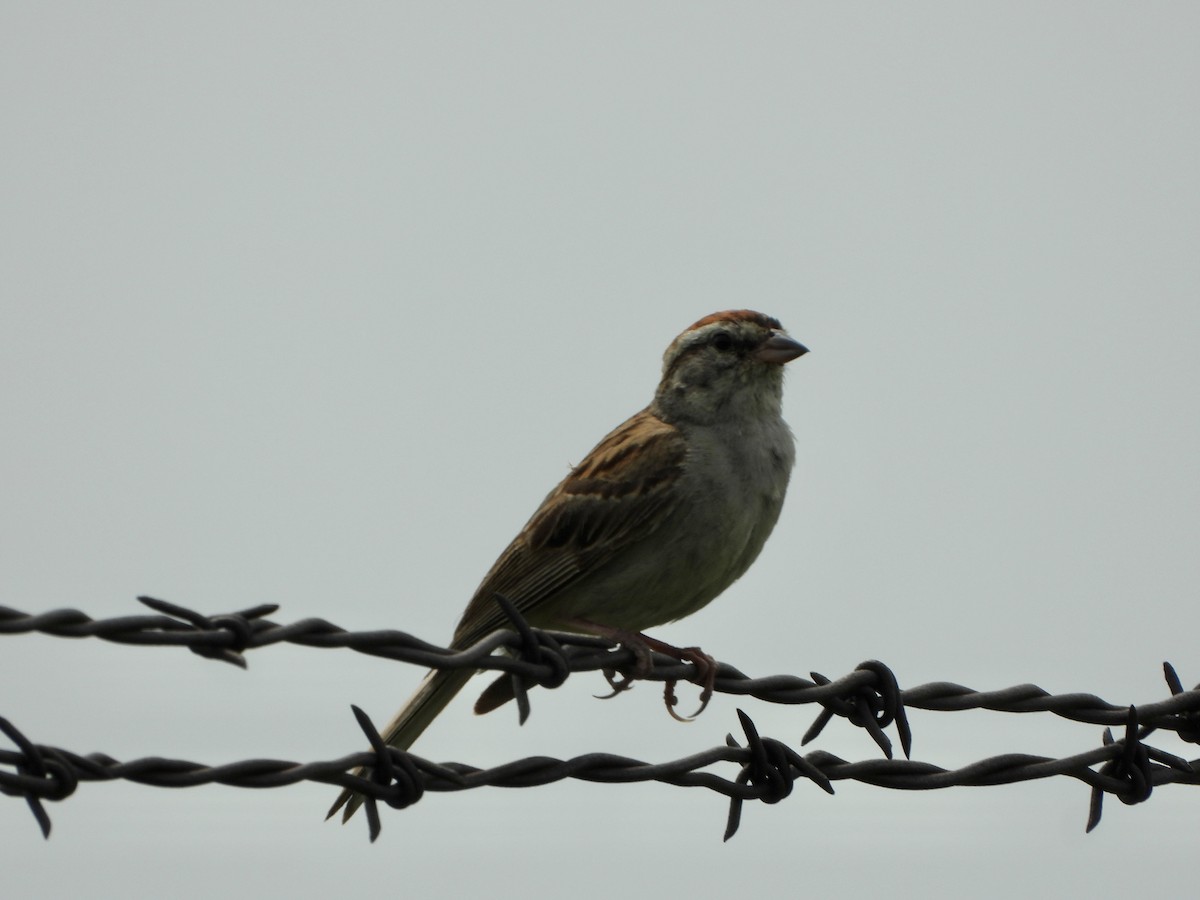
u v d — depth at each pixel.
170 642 7.85
